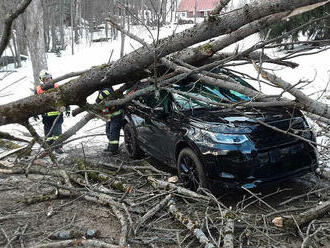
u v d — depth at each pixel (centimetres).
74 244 362
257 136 432
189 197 442
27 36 1182
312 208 411
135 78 373
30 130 373
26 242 387
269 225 396
